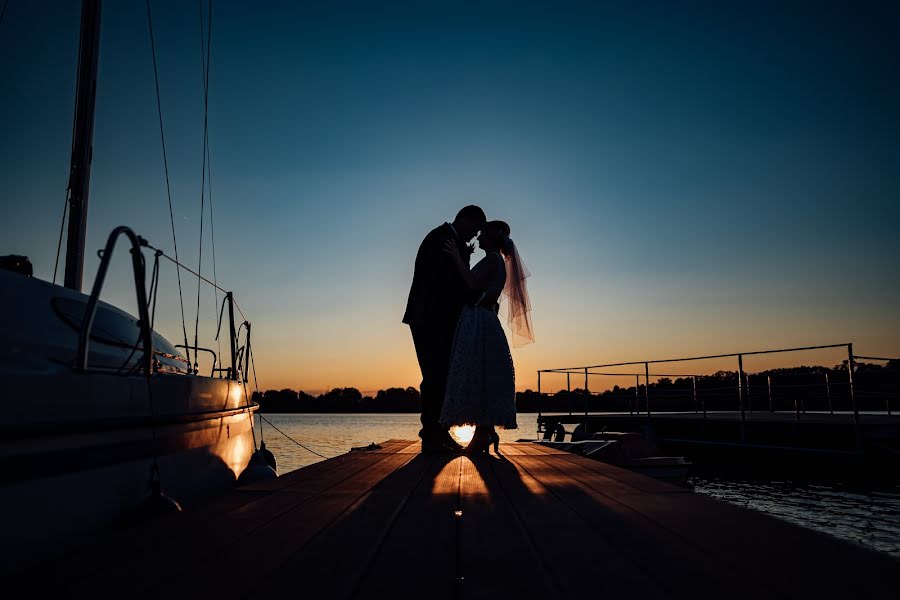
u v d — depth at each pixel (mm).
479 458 5059
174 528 2273
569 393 18516
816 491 9969
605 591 1493
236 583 1567
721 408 20641
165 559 1813
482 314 5184
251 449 6250
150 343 3078
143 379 3379
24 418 2443
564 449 7312
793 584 1521
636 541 2033
